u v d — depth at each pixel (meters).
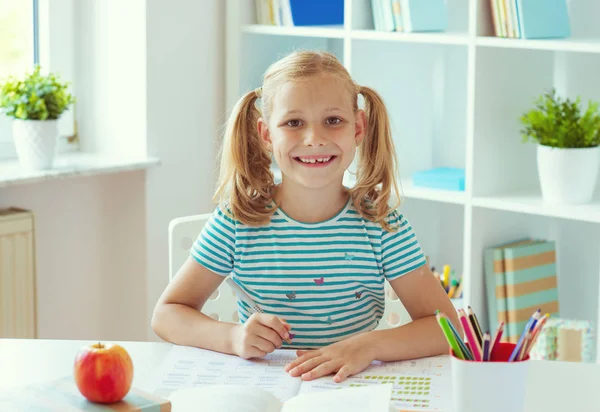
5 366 1.33
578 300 2.63
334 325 1.59
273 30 2.64
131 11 2.55
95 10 2.64
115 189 2.66
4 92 2.37
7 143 2.56
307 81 1.47
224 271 1.61
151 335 2.67
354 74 2.54
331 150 1.48
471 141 2.34
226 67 2.73
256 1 2.74
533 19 2.24
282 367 1.35
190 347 1.45
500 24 2.27
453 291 2.57
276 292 1.58
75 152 2.70
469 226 2.38
